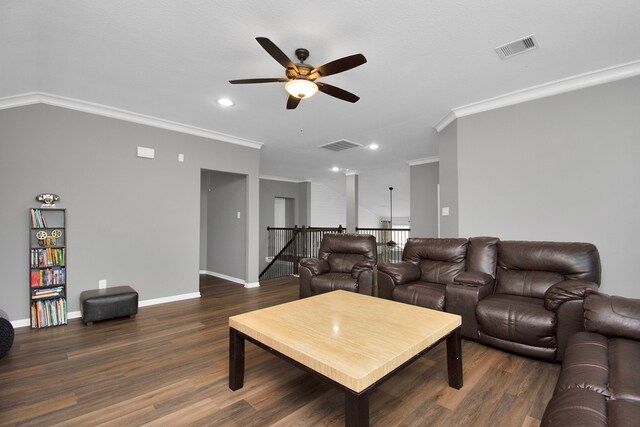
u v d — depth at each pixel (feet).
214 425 5.56
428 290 10.32
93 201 12.14
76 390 6.69
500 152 11.46
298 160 22.81
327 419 5.75
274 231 30.04
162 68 9.02
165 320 11.54
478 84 10.22
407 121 13.97
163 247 14.06
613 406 3.79
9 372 7.47
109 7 6.37
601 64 8.92
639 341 5.54
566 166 10.09
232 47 7.93
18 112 10.66
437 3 6.36
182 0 6.20
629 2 6.36
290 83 7.66
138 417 5.77
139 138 13.42
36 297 10.58
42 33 7.23
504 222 11.36
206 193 22.58
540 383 6.95
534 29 7.27
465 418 5.72
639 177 8.93
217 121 13.92
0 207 10.32
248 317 7.03
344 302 8.39
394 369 5.02
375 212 40.86
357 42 7.74
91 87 10.29
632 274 9.02
